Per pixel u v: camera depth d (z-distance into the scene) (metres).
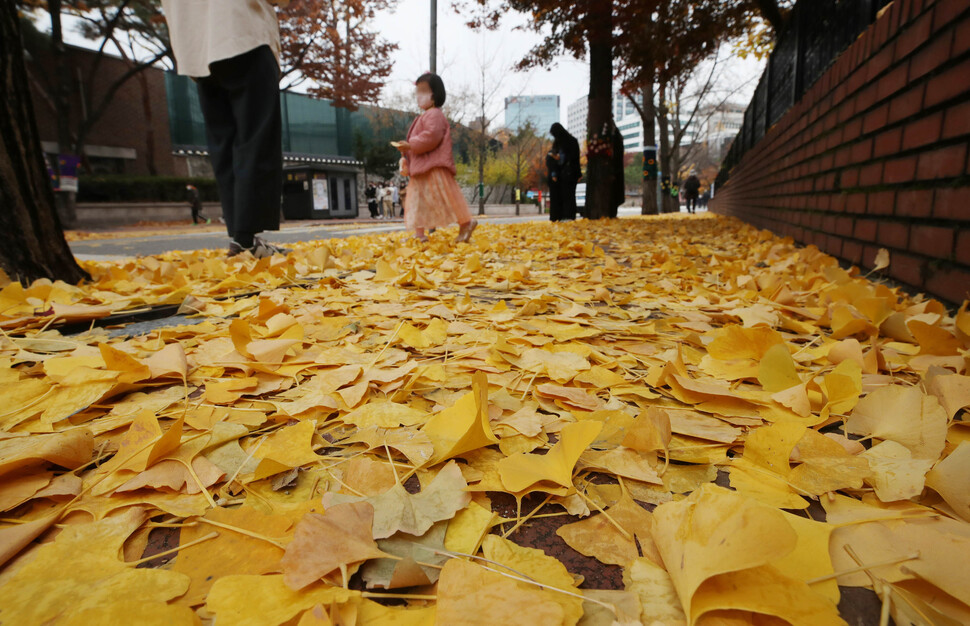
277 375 1.30
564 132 11.06
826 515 0.70
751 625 0.51
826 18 4.57
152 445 0.86
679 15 10.41
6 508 0.72
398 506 0.70
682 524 0.58
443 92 4.89
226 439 0.93
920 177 2.23
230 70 3.30
